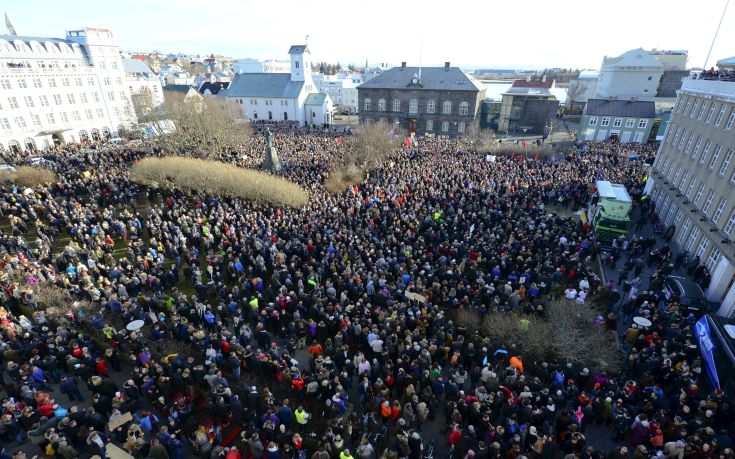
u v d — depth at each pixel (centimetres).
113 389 1485
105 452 1287
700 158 2964
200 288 2131
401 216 2928
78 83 6719
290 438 1306
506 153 5597
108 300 1975
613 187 3158
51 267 2242
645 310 1916
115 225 2795
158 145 5472
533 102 8269
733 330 1670
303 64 9675
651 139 6988
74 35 6862
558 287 2362
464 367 1728
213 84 12156
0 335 1709
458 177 3894
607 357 1739
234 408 1406
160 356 1702
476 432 1372
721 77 2886
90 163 4397
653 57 8694
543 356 1764
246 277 2311
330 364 1593
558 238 2608
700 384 1686
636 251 2658
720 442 1247
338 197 3388
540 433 1356
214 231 2748
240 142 5931
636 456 1221
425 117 8056
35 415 1363
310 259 2319
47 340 1666
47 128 6341
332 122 10594
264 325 1938
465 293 2073
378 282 2108
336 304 1919
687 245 2888
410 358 1638
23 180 3691
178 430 1311
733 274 2238
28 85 6006
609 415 1467
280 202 3353
